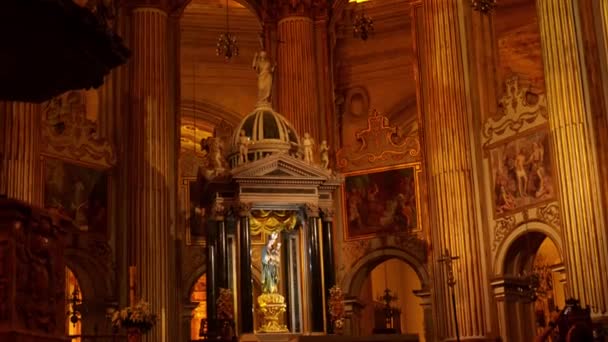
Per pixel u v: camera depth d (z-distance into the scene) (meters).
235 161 19.39
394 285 30.47
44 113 20.25
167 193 22.00
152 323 17.66
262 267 18.91
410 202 22.56
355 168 23.39
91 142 21.30
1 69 9.46
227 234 18.58
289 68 24.09
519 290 20.00
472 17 21.81
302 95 23.83
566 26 17.89
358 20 24.08
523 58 21.84
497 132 20.44
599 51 17.36
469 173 20.78
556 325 10.11
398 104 29.78
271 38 24.86
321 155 20.09
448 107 21.27
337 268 22.86
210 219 18.88
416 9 23.66
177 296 22.11
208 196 19.28
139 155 21.78
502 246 19.94
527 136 19.58
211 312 18.41
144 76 22.31
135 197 21.53
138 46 22.53
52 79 9.80
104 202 21.41
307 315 18.50
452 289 19.00
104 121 22.16
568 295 17.36
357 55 30.27
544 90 18.92
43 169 19.97
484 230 20.44
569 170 17.52
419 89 23.06
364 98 30.12
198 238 22.86
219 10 29.89
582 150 17.31
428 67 21.91
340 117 29.86
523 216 19.47
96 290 20.97
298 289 19.06
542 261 26.34
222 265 18.36
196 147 30.59
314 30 24.67
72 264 20.78
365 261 22.73
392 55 30.03
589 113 17.39
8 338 7.46
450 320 20.19
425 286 21.97
